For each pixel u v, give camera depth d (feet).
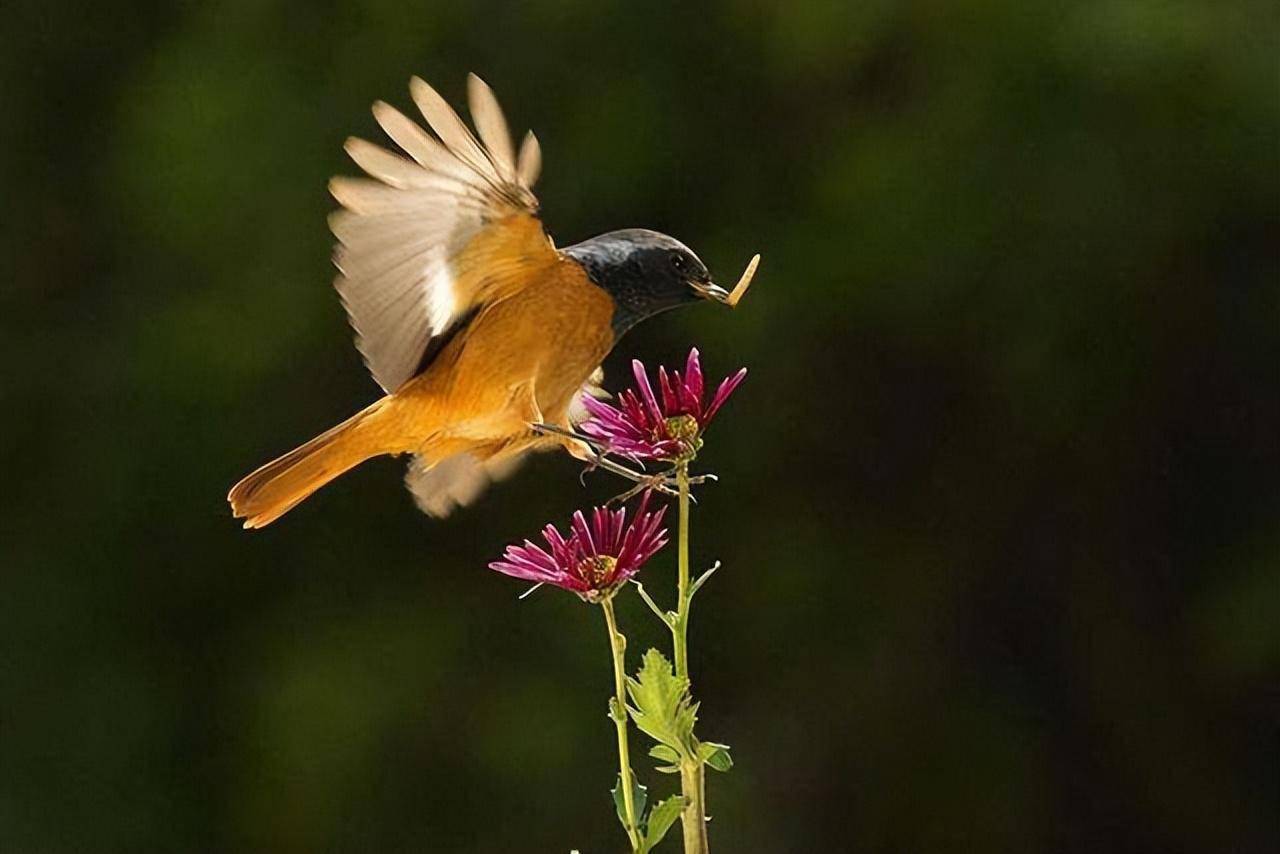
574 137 24.62
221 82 24.86
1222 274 25.27
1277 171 23.58
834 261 24.35
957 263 24.20
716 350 24.84
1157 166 23.80
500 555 25.70
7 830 25.43
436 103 19.62
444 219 19.72
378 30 24.68
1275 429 26.35
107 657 26.08
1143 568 27.09
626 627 25.25
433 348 19.83
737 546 25.93
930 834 26.58
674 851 25.00
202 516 25.85
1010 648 27.17
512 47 24.64
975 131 23.95
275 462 19.85
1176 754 27.27
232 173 24.66
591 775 25.02
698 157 24.67
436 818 25.16
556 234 24.71
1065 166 23.77
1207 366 26.03
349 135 24.54
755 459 25.68
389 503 25.98
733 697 26.20
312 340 24.82
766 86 24.57
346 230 19.70
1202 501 26.78
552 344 19.84
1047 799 27.09
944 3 23.71
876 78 24.52
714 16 24.48
